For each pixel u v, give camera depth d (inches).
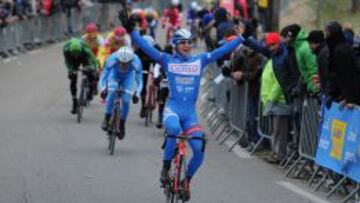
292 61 906.1
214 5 1790.1
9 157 951.0
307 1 2566.4
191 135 691.4
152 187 808.9
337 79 780.6
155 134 1160.8
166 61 708.0
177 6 2704.2
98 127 1200.8
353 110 749.3
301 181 862.5
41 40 2583.7
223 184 832.9
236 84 1058.1
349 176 760.3
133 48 1239.5
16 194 765.3
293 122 917.8
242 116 1059.9
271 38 911.0
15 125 1194.0
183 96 703.1
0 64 2032.5
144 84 1250.6
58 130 1160.8
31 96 1518.2
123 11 710.5
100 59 1316.4
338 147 779.4
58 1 2736.2
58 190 785.6
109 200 749.3
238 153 1026.1
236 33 1085.1
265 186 826.2
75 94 1299.2
